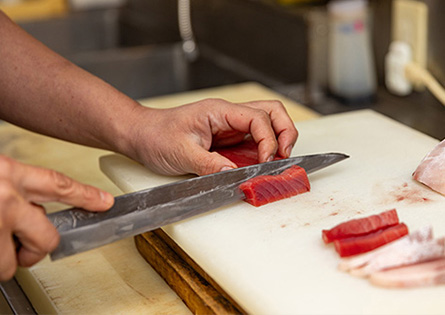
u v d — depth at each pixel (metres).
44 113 1.09
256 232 0.85
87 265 0.98
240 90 1.68
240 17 2.03
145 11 2.49
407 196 0.91
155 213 0.83
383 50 1.67
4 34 1.10
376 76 1.72
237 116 0.98
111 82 2.21
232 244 0.83
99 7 2.62
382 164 1.02
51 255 0.77
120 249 1.02
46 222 0.72
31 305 0.97
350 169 1.01
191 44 2.25
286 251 0.80
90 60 2.15
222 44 2.16
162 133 0.99
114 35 2.61
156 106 1.58
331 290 0.73
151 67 2.23
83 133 1.09
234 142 1.05
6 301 0.98
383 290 0.72
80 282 0.93
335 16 1.62
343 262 0.76
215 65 2.16
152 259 0.96
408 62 1.57
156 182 1.01
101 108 1.05
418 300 0.71
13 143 1.43
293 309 0.71
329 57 1.69
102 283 0.93
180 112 1.00
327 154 0.99
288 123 1.02
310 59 1.72
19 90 1.10
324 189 0.95
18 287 1.01
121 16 2.59
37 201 0.73
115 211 0.81
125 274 0.95
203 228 0.86
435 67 1.53
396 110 1.59
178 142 0.97
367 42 1.64
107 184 1.22
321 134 1.16
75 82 1.08
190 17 2.26
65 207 1.13
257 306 0.73
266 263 0.78
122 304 0.88
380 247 0.78
